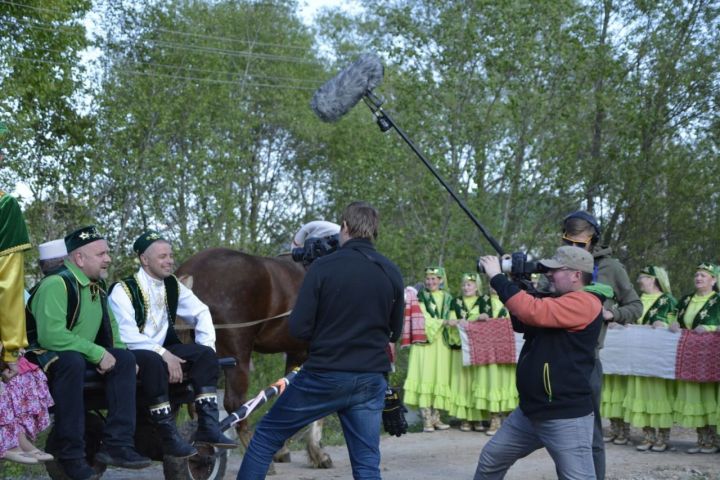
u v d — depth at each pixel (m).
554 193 17.97
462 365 10.45
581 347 4.70
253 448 4.66
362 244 4.75
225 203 19.70
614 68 17.83
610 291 4.95
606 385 9.48
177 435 5.35
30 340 5.04
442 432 10.55
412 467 8.00
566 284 4.86
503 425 5.08
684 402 8.84
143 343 5.43
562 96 17.31
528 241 17.61
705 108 19.02
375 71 5.74
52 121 17.88
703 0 18.73
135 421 5.23
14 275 4.26
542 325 4.67
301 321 4.56
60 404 4.89
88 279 5.22
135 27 21.27
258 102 27.28
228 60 25.45
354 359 4.56
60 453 4.89
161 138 20.44
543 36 16.89
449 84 16.59
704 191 19.39
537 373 4.71
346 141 27.22
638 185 18.91
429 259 17.58
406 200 18.27
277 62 27.55
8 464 7.36
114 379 5.07
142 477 7.38
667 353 8.83
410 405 10.76
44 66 16.30
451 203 17.03
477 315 10.42
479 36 16.66
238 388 7.09
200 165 19.45
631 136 18.44
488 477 5.09
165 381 5.35
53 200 17.75
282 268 7.49
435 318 10.63
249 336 7.19
